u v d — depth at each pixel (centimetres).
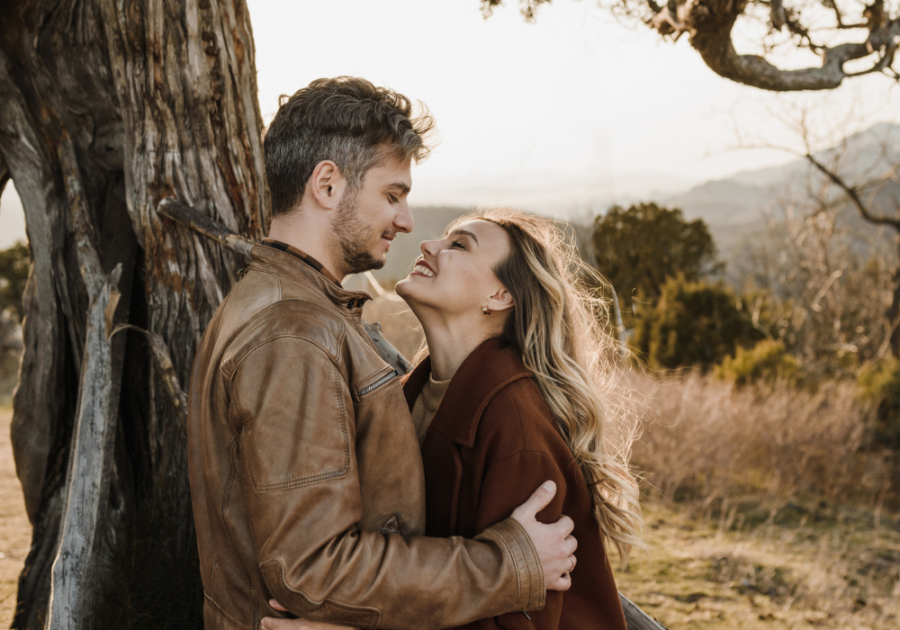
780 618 339
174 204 226
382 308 600
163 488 238
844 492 599
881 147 1118
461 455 143
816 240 1331
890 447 721
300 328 117
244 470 114
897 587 391
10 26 233
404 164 134
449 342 164
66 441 271
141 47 220
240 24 233
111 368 224
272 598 123
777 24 328
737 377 861
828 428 669
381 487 128
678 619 332
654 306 1234
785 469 592
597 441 163
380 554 115
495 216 172
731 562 409
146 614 212
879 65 355
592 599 152
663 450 584
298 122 128
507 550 123
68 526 202
